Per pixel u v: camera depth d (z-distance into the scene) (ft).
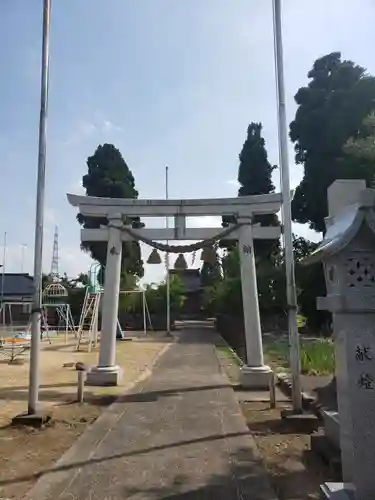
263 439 25.32
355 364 14.58
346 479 15.11
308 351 53.67
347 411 14.93
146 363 62.69
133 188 125.39
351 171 50.11
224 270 122.01
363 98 71.41
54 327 142.10
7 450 23.66
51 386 43.47
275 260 104.22
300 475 19.90
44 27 31.37
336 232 16.12
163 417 30.63
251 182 111.75
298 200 83.56
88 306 102.32
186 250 44.32
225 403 35.09
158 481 19.20
